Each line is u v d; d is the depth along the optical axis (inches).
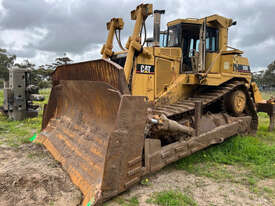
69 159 149.3
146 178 147.7
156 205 118.0
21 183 123.0
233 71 236.1
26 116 337.7
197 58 208.8
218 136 192.7
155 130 141.4
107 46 225.0
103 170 109.3
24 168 145.2
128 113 113.7
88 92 150.3
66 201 112.5
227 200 126.6
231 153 199.5
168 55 200.1
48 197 114.0
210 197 129.4
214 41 236.2
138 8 188.1
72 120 179.3
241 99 241.0
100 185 110.1
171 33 228.8
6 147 197.8
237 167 174.2
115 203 117.4
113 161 110.9
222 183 147.0
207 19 226.8
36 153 176.2
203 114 211.9
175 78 205.8
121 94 115.5
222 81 214.5
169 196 125.6
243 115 256.5
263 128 312.3
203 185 143.0
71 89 173.9
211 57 227.6
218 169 168.7
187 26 224.2
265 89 2063.2
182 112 175.9
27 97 339.6
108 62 117.6
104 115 142.6
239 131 227.0
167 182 144.9
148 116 136.9
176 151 152.5
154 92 191.0
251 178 153.9
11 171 138.7
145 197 125.0
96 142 139.1
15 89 330.6
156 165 137.6
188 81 201.9
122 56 202.2
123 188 117.0
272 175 159.6
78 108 177.9
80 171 132.5
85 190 118.7
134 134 118.1
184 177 153.3
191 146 164.7
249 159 188.4
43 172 138.4
